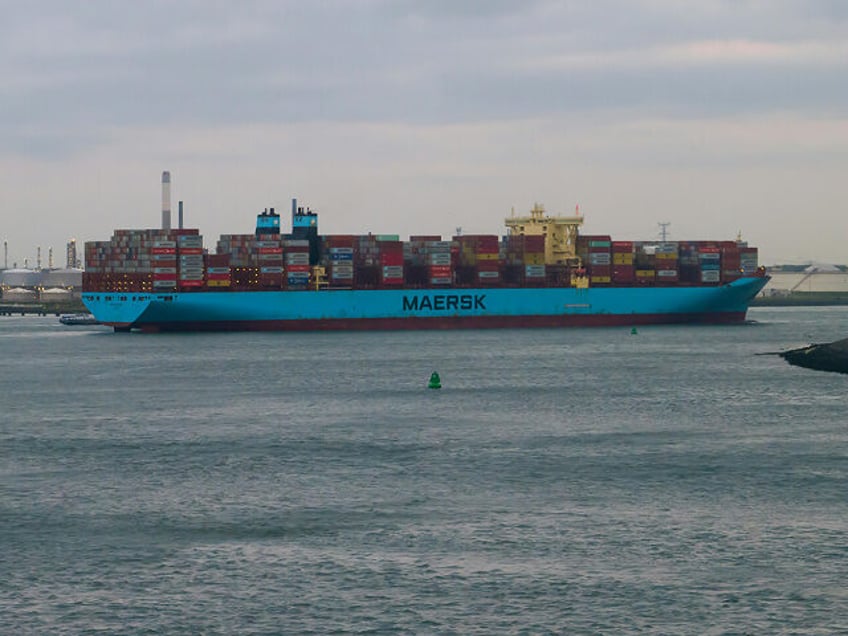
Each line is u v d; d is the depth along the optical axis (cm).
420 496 6662
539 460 7812
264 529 5912
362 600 4831
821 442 8531
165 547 5588
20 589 4981
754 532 5772
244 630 4528
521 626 4556
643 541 5616
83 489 6938
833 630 4494
